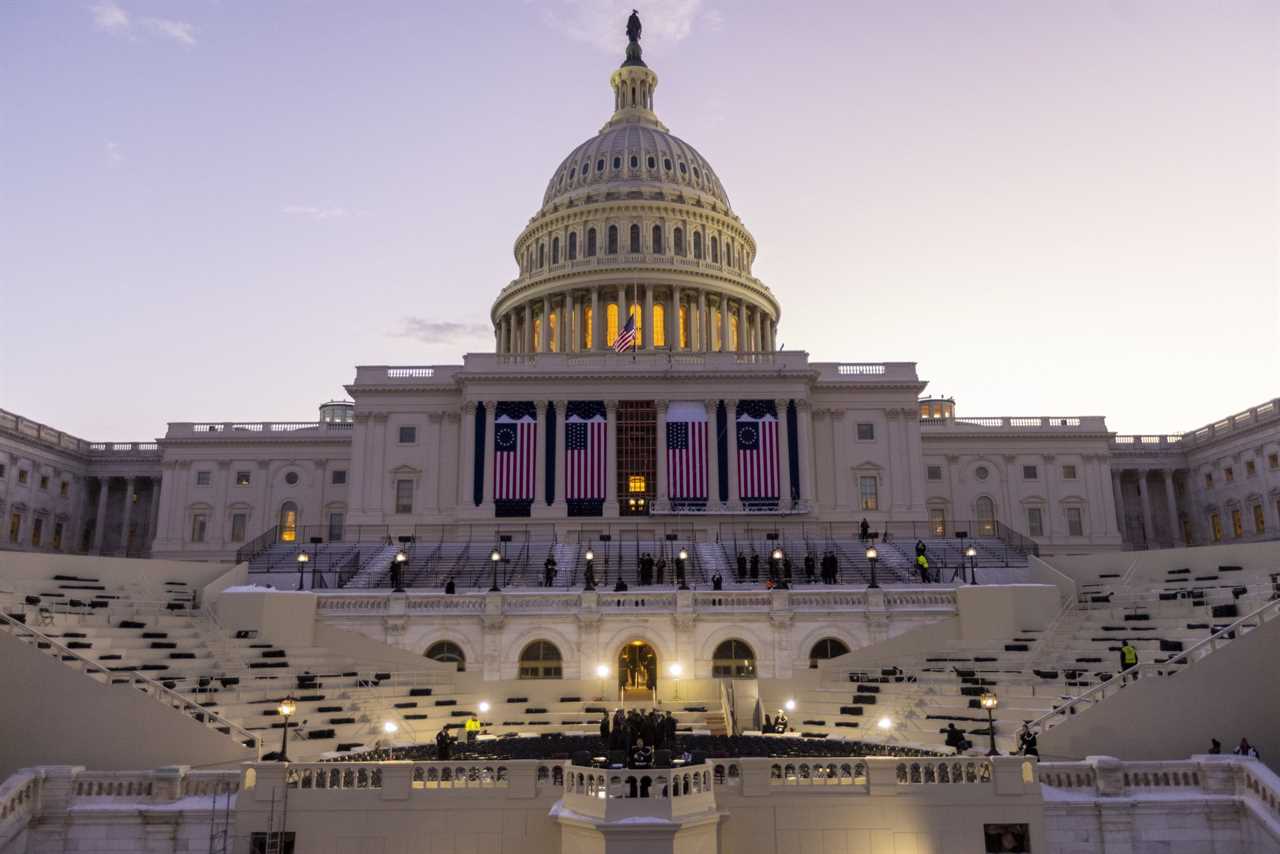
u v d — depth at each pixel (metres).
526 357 72.50
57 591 42.81
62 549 90.19
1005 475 88.44
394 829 21.97
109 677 28.80
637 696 42.97
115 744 27.11
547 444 69.50
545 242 98.38
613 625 44.12
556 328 93.31
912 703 36.12
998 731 31.33
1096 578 50.78
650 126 109.06
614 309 90.50
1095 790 23.14
